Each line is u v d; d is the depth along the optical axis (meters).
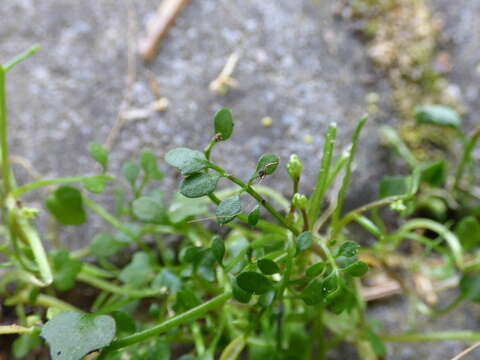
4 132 0.10
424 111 0.12
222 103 0.14
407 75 0.15
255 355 0.10
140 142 0.14
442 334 0.12
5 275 0.12
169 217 0.10
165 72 0.14
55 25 0.15
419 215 0.14
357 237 0.14
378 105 0.15
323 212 0.13
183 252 0.11
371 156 0.14
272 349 0.10
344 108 0.14
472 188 0.14
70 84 0.14
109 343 0.07
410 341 0.12
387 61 0.15
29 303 0.11
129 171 0.11
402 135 0.14
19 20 0.15
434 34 0.15
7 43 0.14
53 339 0.07
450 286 0.13
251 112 0.14
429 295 0.14
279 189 0.13
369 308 0.14
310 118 0.14
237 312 0.11
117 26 0.15
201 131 0.14
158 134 0.14
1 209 0.12
